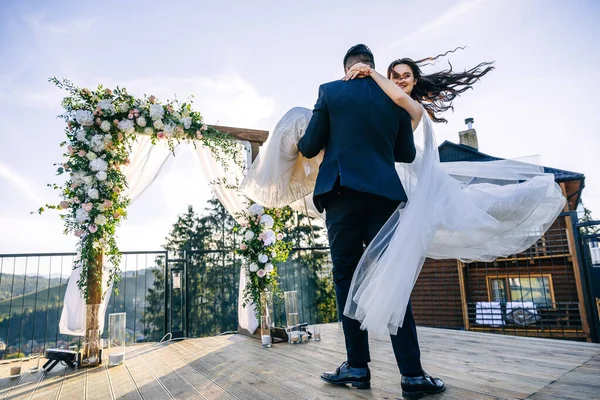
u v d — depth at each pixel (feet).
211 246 61.46
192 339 12.78
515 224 5.32
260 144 13.74
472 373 6.13
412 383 4.81
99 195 10.38
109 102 10.88
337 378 5.69
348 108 5.17
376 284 4.69
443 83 6.25
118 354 9.16
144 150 12.71
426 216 4.86
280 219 13.07
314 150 5.57
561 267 28.48
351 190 5.03
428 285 34.42
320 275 48.03
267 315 11.55
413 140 5.51
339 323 14.02
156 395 6.22
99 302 9.94
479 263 32.27
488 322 26.25
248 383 6.45
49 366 9.04
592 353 7.16
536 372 5.99
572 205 37.47
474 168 6.31
